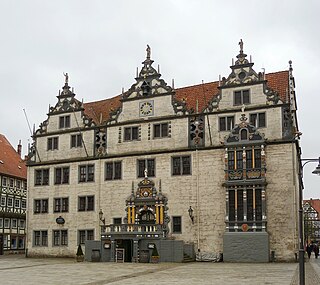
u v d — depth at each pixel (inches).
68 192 2111.2
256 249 1676.9
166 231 1850.4
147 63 2028.8
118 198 1982.0
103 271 1278.3
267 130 1763.0
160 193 1893.5
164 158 1916.8
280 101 1763.0
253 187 1720.0
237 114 1823.3
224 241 1726.1
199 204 1817.2
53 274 1181.7
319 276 1131.9
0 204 2694.4
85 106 2363.4
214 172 1812.3
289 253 1651.1
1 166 2787.9
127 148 2001.7
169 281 984.9
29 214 2197.3
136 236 1755.7
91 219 2030.0
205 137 1856.5
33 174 2218.3
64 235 2091.5
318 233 5334.6
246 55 1861.5
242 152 1755.7
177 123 1919.3
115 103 2292.1
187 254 1769.2
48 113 2234.3
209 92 2037.4
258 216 1699.1
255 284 914.7
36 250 2146.9
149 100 1994.3
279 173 1708.9
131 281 989.2
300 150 1990.7
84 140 2112.5
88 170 2079.2
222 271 1261.1
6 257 2219.5
